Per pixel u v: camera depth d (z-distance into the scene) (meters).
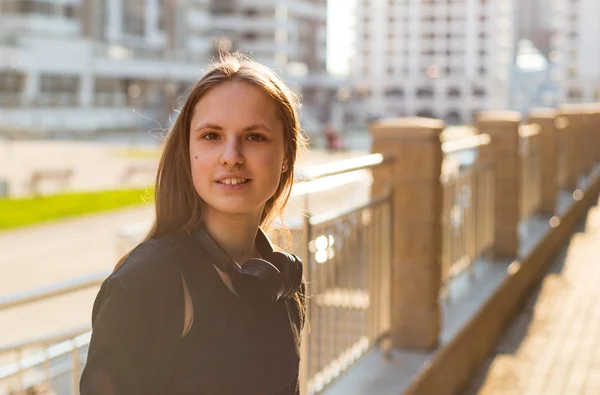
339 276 4.08
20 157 37.09
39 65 69.50
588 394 5.30
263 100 1.46
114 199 22.34
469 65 132.00
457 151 5.89
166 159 1.49
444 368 5.01
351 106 113.12
